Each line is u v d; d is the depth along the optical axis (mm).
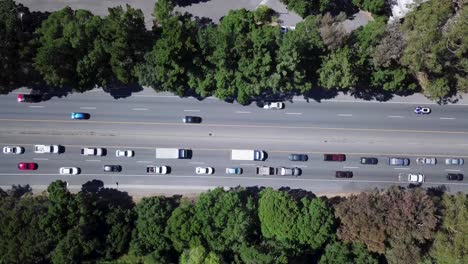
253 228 119438
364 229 114750
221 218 115875
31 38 113625
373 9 118938
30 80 120500
